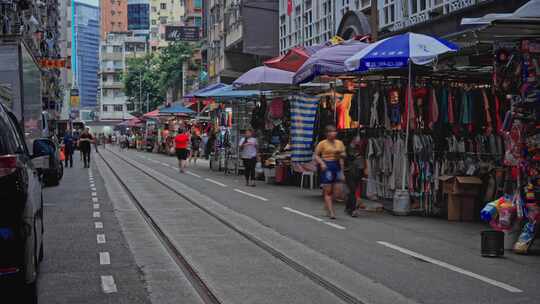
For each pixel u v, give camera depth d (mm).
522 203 9570
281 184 21141
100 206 15297
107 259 8953
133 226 12078
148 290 7250
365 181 16250
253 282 7570
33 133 18062
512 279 7801
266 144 22984
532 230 9453
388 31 25641
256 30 43562
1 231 5547
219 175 25625
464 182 12500
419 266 8516
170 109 46250
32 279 5863
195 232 11211
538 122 9586
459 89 13992
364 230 11547
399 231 11445
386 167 14633
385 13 27094
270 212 13938
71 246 9945
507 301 6773
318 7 34688
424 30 22484
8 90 14555
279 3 42156
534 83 9656
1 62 15398
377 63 13234
